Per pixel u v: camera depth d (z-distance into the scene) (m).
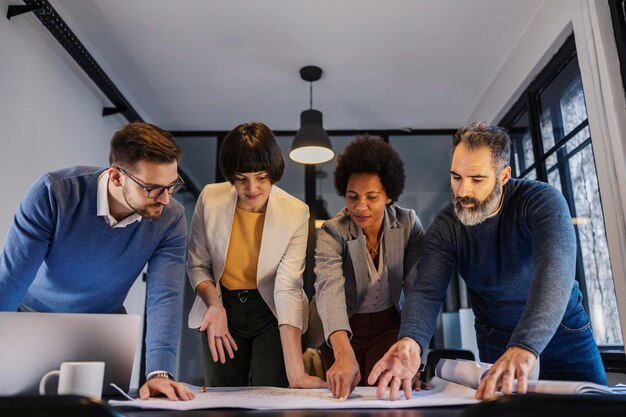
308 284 3.86
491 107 3.50
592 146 2.21
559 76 2.75
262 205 1.62
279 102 3.81
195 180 4.25
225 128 4.27
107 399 0.99
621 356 2.14
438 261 1.29
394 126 4.23
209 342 1.47
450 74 3.41
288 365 1.46
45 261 1.34
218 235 1.62
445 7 2.72
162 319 1.26
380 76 3.42
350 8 2.73
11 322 0.98
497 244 1.28
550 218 1.13
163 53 3.17
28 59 2.49
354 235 1.51
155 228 1.33
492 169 1.19
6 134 2.28
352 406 0.87
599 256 2.39
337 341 1.27
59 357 1.00
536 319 0.96
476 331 1.50
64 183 1.25
